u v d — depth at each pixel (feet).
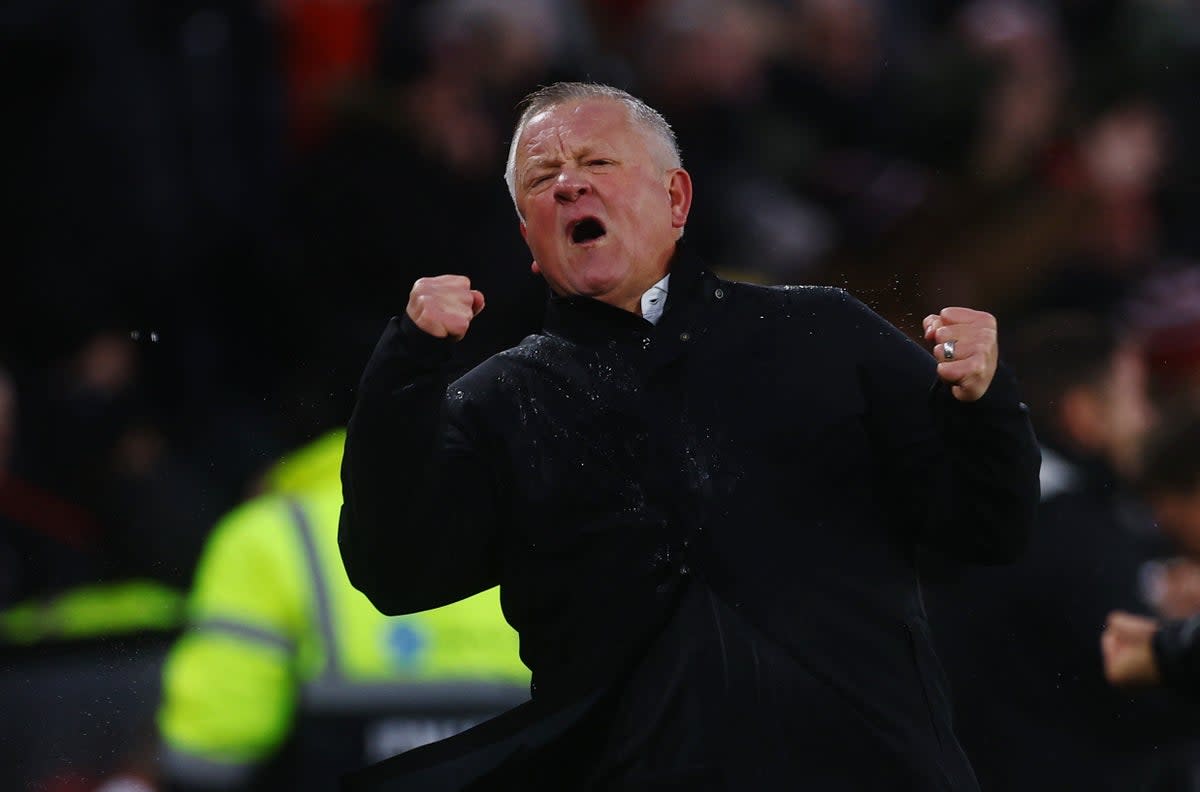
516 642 49.11
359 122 80.89
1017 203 89.45
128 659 52.24
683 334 35.55
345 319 80.07
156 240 82.69
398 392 33.35
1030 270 87.92
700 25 90.17
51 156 83.66
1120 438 59.77
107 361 81.00
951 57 97.50
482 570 35.76
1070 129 97.86
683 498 34.76
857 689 34.19
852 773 33.88
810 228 87.92
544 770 35.35
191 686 48.19
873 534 35.32
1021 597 51.44
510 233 80.89
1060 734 51.29
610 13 95.91
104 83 84.07
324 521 49.26
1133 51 100.73
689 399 35.19
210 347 81.20
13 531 73.61
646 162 36.14
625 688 34.83
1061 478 53.26
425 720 48.34
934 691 35.14
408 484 33.68
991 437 33.81
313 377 79.56
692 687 34.12
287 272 80.94
